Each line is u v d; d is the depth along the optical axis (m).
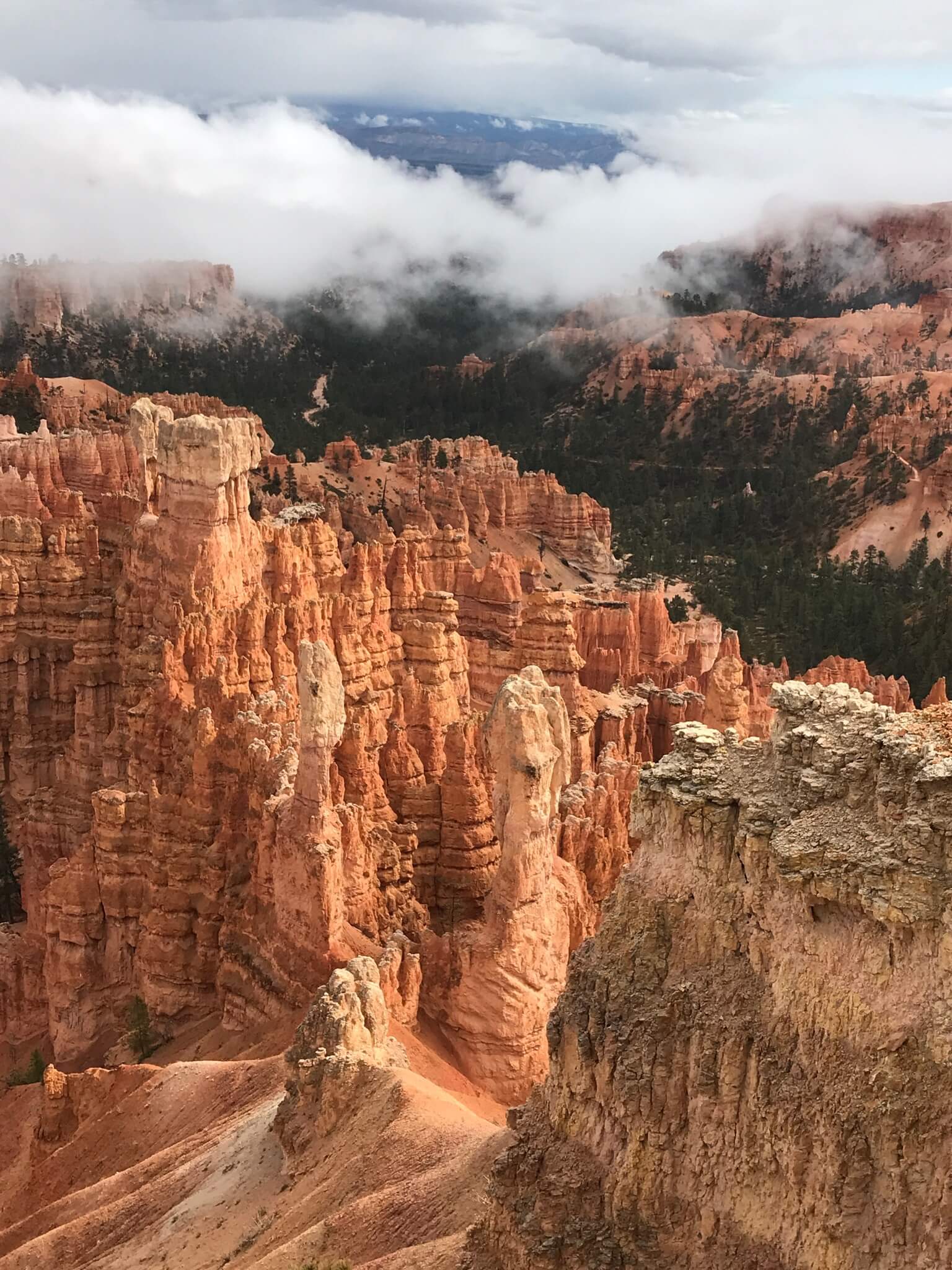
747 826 24.06
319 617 74.31
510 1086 43.25
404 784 56.12
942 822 21.66
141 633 80.19
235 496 80.19
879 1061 21.55
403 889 52.91
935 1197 20.77
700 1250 23.48
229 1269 33.66
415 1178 32.47
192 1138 43.09
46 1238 40.03
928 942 21.56
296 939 48.09
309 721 47.16
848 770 23.44
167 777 63.59
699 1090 23.75
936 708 23.83
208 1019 54.00
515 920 43.28
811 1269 21.83
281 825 48.75
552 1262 24.38
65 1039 59.78
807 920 23.20
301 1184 35.62
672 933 25.23
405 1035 42.44
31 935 67.75
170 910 55.66
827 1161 21.83
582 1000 25.92
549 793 43.56
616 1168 24.66
